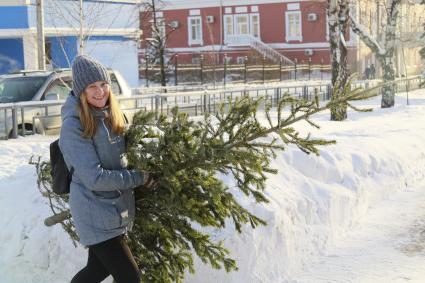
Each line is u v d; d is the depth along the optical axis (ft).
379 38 127.34
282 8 175.83
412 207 23.36
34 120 41.09
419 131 34.73
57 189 12.25
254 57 168.96
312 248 18.17
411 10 133.80
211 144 12.37
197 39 183.73
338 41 58.65
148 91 86.38
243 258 15.60
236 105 12.59
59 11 78.13
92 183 11.42
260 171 12.57
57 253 16.24
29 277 16.26
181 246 13.42
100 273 12.68
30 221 16.99
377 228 20.81
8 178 20.04
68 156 11.57
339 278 16.35
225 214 13.04
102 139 11.72
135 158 12.50
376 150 26.89
